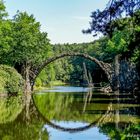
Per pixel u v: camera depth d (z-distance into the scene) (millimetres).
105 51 108938
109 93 90250
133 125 33094
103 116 43469
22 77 88562
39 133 33031
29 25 88500
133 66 87938
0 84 73812
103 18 24016
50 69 167750
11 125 37281
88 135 31812
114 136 29469
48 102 65438
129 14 23250
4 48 77938
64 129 35656
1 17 78312
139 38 27250
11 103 60844
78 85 179500
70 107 56188
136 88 80812
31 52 88000
